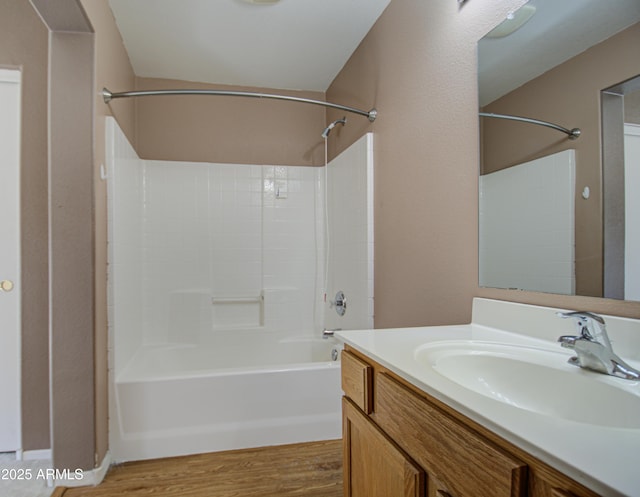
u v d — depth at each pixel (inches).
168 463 71.7
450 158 58.0
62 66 62.7
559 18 40.0
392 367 33.2
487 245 50.2
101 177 68.6
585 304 36.9
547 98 41.3
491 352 37.8
